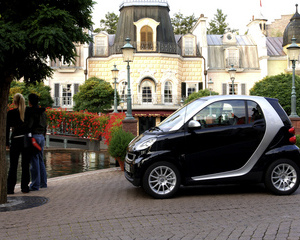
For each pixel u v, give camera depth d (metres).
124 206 6.16
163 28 35.38
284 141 7.02
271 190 6.88
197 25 38.69
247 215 5.38
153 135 6.95
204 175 6.84
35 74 7.09
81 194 7.41
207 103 7.08
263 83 33.12
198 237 4.43
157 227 4.88
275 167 6.89
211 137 6.88
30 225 5.07
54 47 5.86
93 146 19.61
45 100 32.59
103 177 9.82
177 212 5.65
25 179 7.66
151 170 6.70
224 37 38.00
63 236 4.57
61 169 12.15
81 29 6.62
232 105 7.09
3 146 6.56
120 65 34.09
